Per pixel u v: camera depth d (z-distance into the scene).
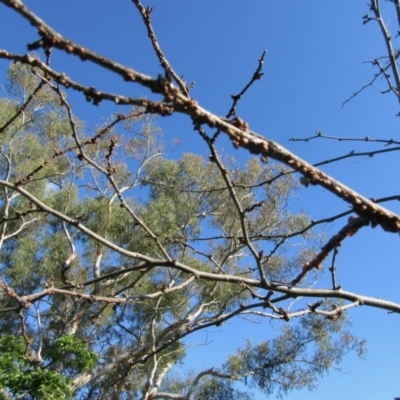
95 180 16.48
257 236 3.34
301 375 15.71
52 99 15.48
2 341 10.52
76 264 17.98
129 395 17.36
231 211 16.41
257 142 1.39
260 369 15.98
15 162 16.23
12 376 9.70
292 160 1.45
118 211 16.19
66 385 10.34
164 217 16.00
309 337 15.92
